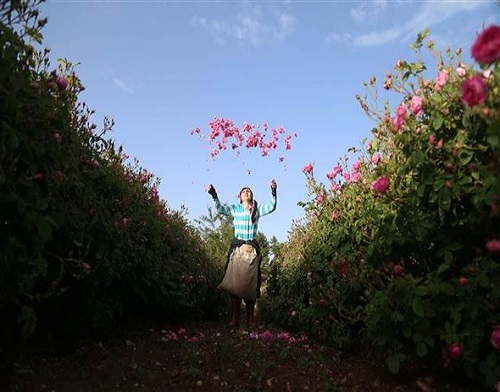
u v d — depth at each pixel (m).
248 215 6.42
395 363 3.33
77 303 4.07
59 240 3.64
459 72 3.04
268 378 3.67
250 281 6.25
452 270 3.29
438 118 3.09
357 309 4.09
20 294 3.07
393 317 3.23
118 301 4.60
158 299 5.72
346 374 3.80
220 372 3.79
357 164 4.60
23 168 3.03
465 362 3.15
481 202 2.92
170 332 5.52
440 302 3.13
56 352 3.99
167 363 4.04
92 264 3.95
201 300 7.86
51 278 3.59
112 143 4.76
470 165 2.90
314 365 3.98
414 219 3.22
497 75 2.76
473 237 3.24
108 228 4.14
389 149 3.93
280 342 4.75
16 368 3.33
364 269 3.97
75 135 3.93
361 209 4.45
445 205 3.03
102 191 4.62
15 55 2.93
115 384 3.42
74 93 4.37
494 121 2.43
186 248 7.90
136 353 4.33
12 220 2.92
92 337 4.69
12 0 2.80
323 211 5.52
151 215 5.75
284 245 8.69
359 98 3.96
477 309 2.99
